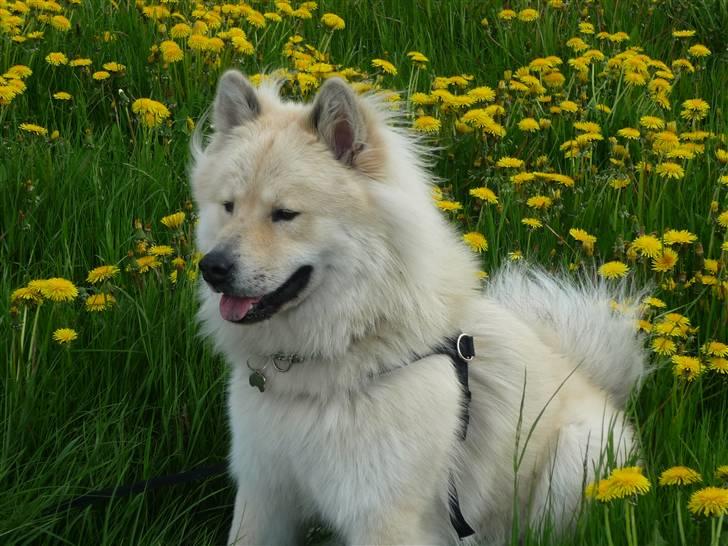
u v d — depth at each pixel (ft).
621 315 12.89
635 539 8.91
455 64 21.79
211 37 21.06
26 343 12.26
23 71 17.83
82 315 13.05
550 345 12.49
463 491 10.88
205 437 12.12
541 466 11.20
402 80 20.92
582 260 14.46
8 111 18.06
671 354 12.45
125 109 18.54
